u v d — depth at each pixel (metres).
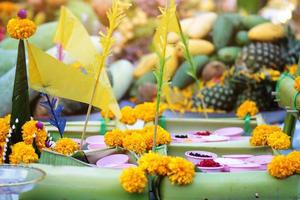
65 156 1.38
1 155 1.49
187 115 2.70
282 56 2.86
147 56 3.10
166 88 2.16
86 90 1.58
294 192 1.32
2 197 1.22
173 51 2.87
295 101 1.66
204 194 1.29
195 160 1.61
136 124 1.99
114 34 3.12
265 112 2.71
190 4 3.25
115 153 1.57
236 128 2.04
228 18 3.07
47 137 1.55
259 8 3.23
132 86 3.05
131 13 3.15
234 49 3.02
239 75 2.76
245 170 1.47
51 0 3.14
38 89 1.53
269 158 1.64
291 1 3.23
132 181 1.26
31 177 1.23
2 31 3.09
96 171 1.30
